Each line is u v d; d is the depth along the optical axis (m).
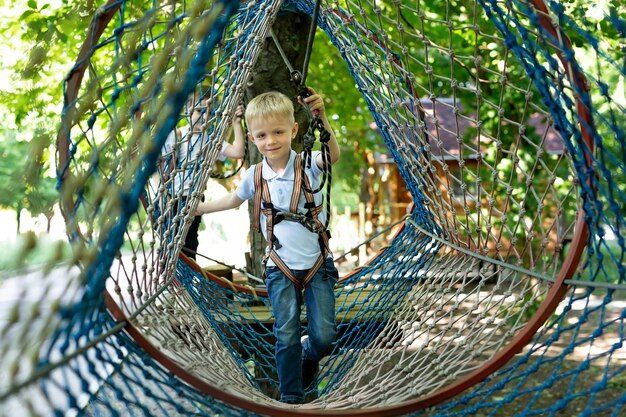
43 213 2.03
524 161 8.57
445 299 3.60
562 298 2.49
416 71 7.79
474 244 3.59
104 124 7.07
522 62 2.22
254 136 3.24
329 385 3.49
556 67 2.16
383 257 4.46
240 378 3.07
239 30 3.41
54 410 1.51
